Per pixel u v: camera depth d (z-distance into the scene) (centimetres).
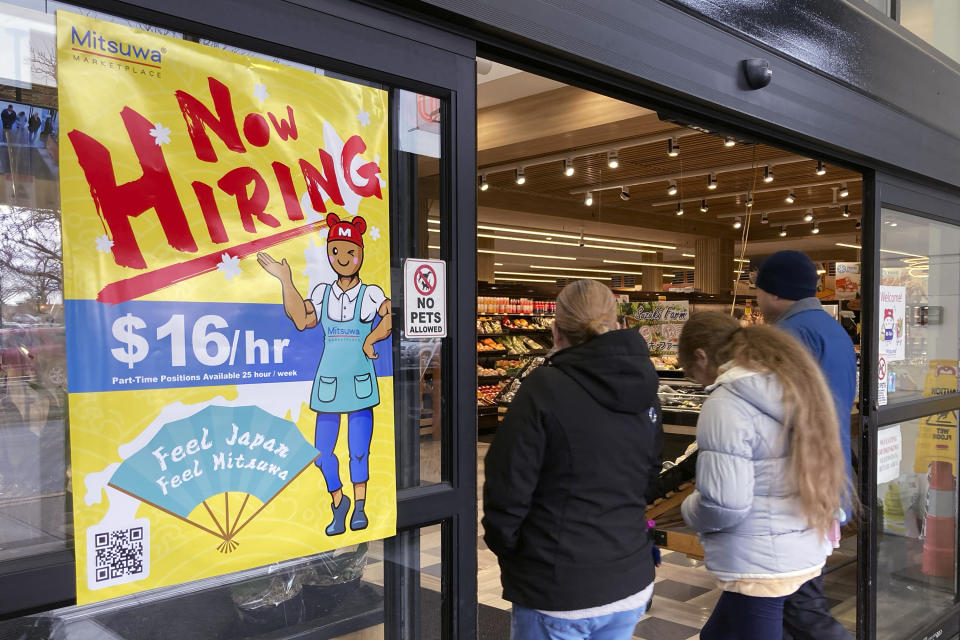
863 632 309
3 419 105
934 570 364
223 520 125
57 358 109
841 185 1053
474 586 167
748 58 239
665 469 400
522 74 646
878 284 316
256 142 129
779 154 845
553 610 177
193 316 121
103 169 112
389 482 148
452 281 162
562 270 2277
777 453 204
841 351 255
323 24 137
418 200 157
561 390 178
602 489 179
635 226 1340
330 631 145
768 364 204
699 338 239
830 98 277
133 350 115
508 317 1288
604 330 189
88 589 111
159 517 118
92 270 111
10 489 106
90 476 111
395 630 156
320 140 138
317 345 137
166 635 124
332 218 140
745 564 208
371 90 147
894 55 313
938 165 345
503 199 1121
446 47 159
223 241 125
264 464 130
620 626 184
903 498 338
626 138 782
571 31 179
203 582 128
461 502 163
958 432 383
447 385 162
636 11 198
